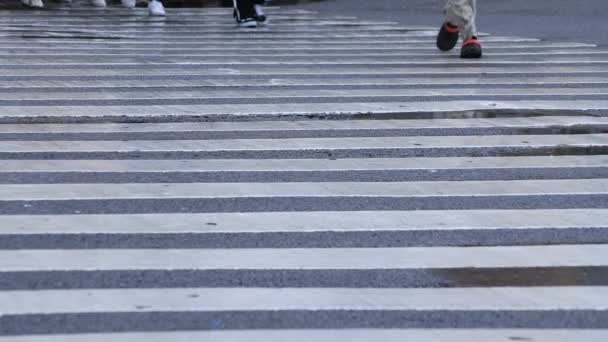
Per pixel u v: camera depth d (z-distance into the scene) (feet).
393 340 12.76
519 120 27.27
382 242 16.78
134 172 21.33
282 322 13.34
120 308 13.76
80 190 19.83
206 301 14.06
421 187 20.40
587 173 21.77
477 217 18.31
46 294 14.25
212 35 49.39
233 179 20.81
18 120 26.71
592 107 29.12
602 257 16.17
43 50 41.98
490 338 12.88
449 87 32.68
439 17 61.31
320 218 18.10
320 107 28.68
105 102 29.37
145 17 60.54
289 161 22.52
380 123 26.81
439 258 16.01
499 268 15.58
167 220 17.84
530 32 51.62
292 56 40.65
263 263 15.64
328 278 15.03
